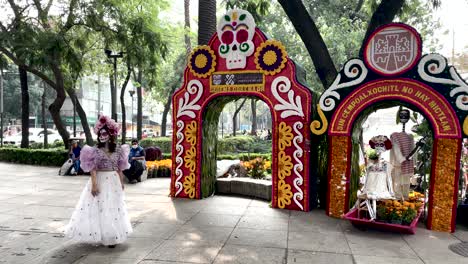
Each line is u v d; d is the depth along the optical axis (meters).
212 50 8.23
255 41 7.92
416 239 5.84
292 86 7.64
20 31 13.72
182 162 8.69
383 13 9.62
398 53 6.57
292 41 22.58
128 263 4.68
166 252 5.08
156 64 16.52
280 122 7.73
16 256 4.88
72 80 17.38
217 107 8.92
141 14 15.60
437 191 6.34
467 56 16.95
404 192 7.25
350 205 7.26
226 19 8.06
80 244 5.36
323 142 8.07
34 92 41.09
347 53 20.83
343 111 7.05
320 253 5.14
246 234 5.94
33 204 7.87
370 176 6.50
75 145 12.77
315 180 8.02
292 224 6.58
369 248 5.38
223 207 7.79
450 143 6.26
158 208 7.64
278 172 7.75
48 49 13.35
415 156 7.41
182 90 8.58
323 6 20.80
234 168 10.70
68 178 11.86
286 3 10.00
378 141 6.59
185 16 22.78
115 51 17.52
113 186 5.30
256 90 7.90
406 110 7.15
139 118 24.61
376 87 6.77
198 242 5.52
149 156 14.38
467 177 7.55
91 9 14.62
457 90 6.20
